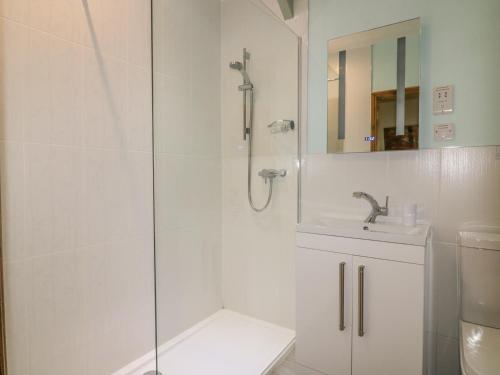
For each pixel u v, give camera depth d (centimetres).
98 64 150
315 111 180
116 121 159
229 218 214
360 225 157
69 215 140
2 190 117
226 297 216
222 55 212
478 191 138
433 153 147
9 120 119
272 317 200
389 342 126
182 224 189
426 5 148
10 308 121
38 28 126
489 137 136
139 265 174
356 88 165
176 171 185
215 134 210
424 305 123
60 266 137
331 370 141
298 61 184
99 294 153
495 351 108
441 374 147
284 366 167
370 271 130
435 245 147
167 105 178
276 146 194
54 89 132
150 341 180
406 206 147
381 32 158
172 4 180
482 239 128
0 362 115
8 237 120
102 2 151
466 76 140
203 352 175
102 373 155
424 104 149
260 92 198
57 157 134
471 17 138
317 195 181
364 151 163
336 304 139
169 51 178
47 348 133
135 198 171
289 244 191
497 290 126
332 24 174
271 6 196
